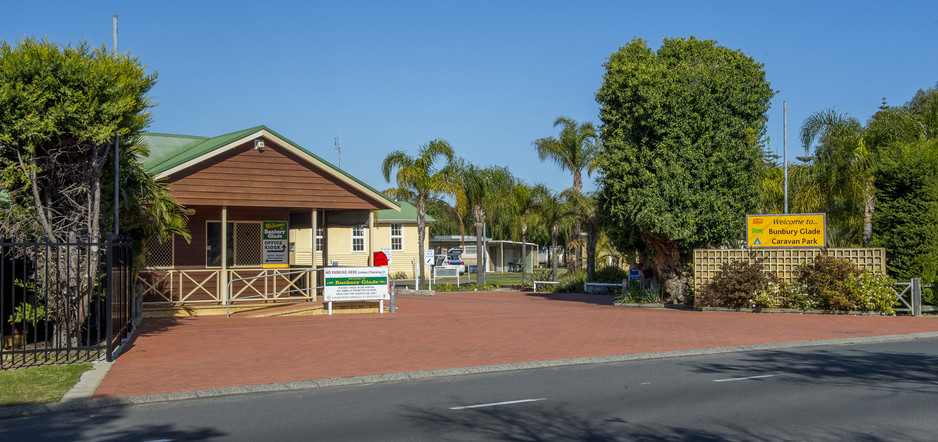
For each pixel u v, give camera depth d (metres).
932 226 21.91
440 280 49.47
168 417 8.54
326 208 21.78
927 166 22.30
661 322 19.75
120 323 13.63
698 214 23.28
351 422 8.23
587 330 17.55
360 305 22.12
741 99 23.89
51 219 13.07
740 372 11.66
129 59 13.52
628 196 23.77
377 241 49.38
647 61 24.80
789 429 7.77
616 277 36.28
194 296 22.02
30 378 10.47
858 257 22.25
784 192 29.11
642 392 9.97
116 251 13.47
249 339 15.38
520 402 9.31
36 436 7.66
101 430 7.91
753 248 23.48
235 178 20.31
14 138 12.10
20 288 13.85
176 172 19.45
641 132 24.08
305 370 11.62
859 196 26.33
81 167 13.19
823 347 14.91
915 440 7.28
